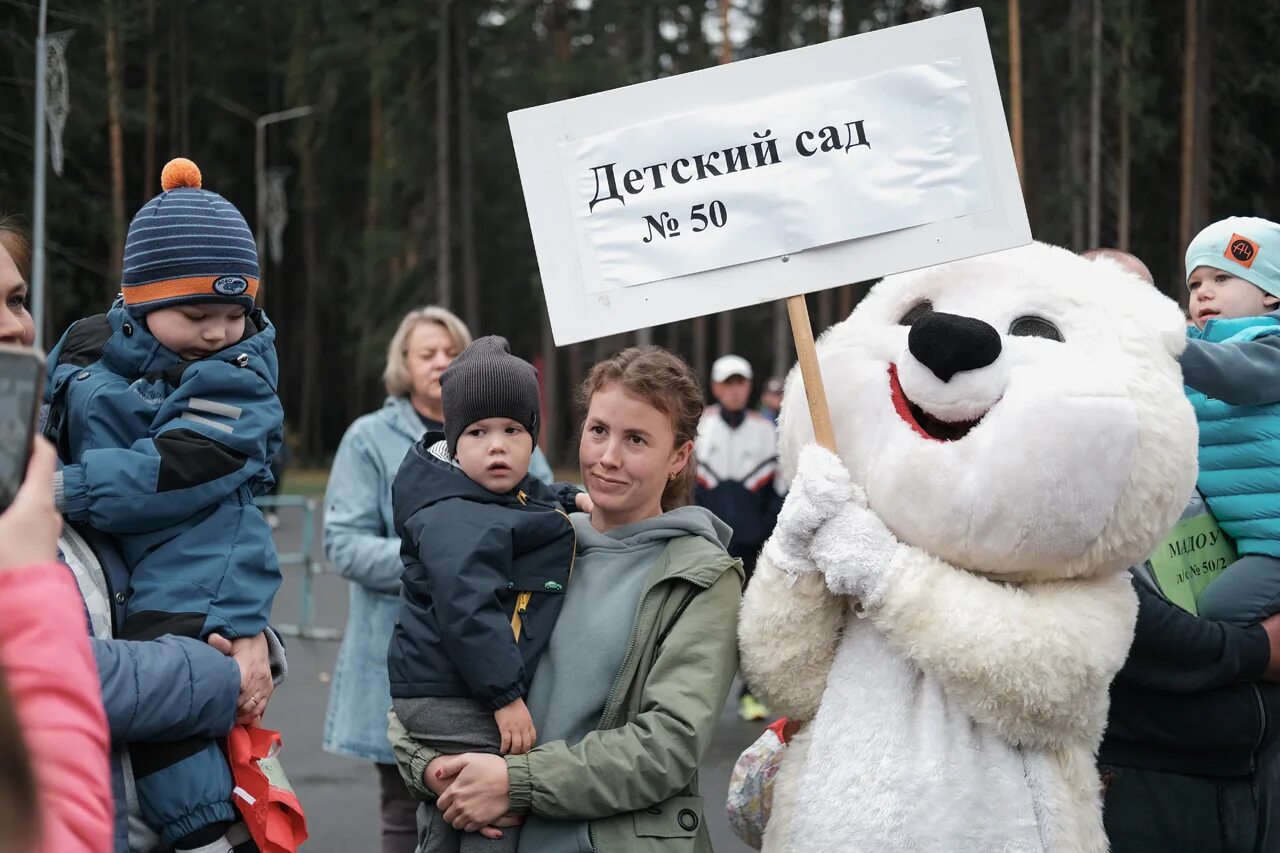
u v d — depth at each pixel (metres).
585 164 2.86
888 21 36.53
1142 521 2.60
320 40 40.22
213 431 2.66
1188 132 28.08
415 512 2.92
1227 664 3.17
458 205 37.94
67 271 27.52
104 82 27.11
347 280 46.19
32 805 1.22
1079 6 30.14
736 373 8.62
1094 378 2.57
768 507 8.59
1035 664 2.53
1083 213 30.27
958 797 2.59
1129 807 3.32
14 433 1.44
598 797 2.70
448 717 2.78
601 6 37.94
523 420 2.94
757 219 2.82
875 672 2.71
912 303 2.88
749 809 3.04
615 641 2.86
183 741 2.58
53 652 1.53
